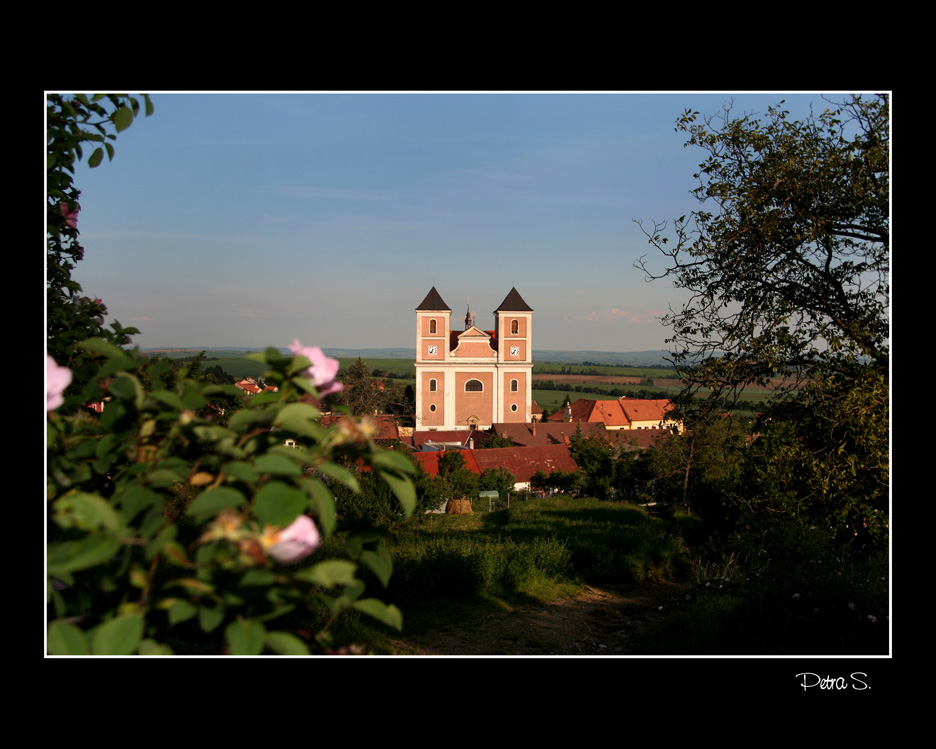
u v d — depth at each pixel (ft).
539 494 121.90
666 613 34.19
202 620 4.70
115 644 4.43
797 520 25.68
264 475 5.13
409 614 33.73
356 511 44.98
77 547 4.56
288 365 5.69
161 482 5.40
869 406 23.54
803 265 25.81
